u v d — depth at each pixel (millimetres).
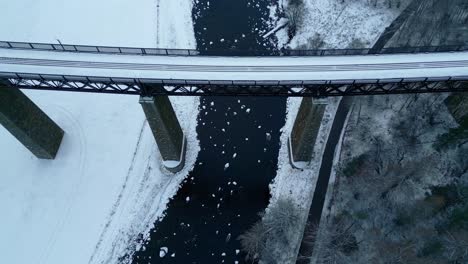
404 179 44531
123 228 44906
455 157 45656
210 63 37531
